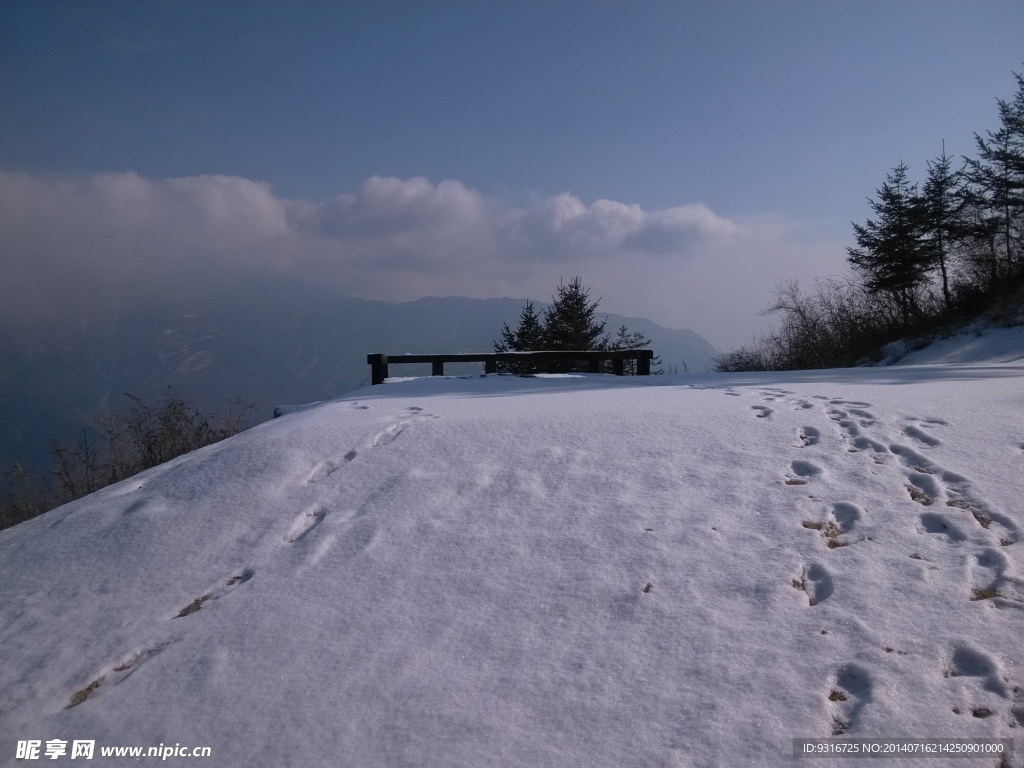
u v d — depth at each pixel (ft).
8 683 12.29
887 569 12.78
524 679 11.02
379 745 10.02
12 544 17.65
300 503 17.13
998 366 37.96
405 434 20.68
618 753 9.53
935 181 96.68
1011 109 90.22
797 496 15.57
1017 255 86.02
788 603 12.13
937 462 16.61
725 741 9.54
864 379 30.40
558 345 90.27
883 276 98.99
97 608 14.10
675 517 15.03
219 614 13.28
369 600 13.23
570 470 17.48
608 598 12.70
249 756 10.10
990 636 10.91
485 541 14.74
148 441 39.52
